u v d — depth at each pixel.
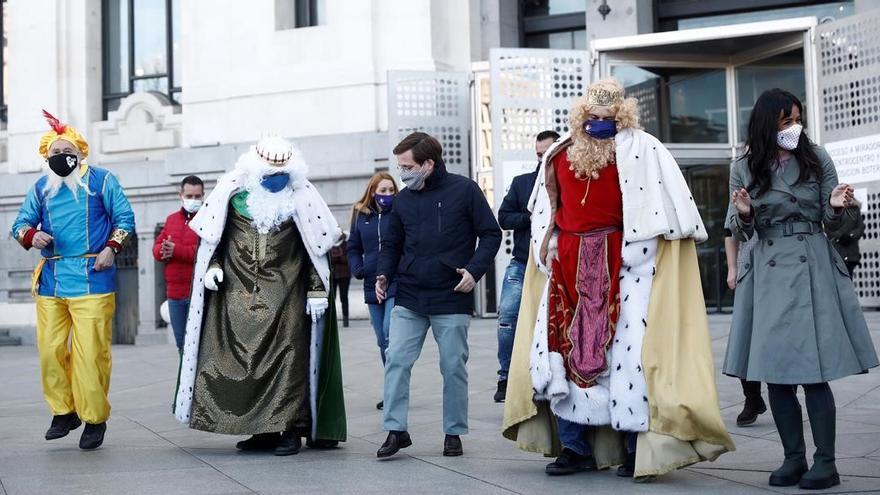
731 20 17.66
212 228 7.04
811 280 5.52
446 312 6.56
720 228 16.05
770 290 5.57
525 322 6.11
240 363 6.89
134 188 19.50
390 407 6.61
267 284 7.01
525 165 15.62
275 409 6.80
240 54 18.89
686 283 5.80
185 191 9.89
